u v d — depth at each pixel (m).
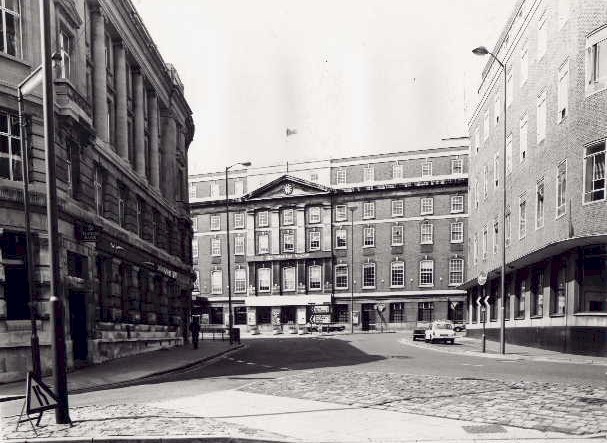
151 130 32.09
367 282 59.50
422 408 8.84
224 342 37.69
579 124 19.61
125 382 15.16
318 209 62.34
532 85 25.95
